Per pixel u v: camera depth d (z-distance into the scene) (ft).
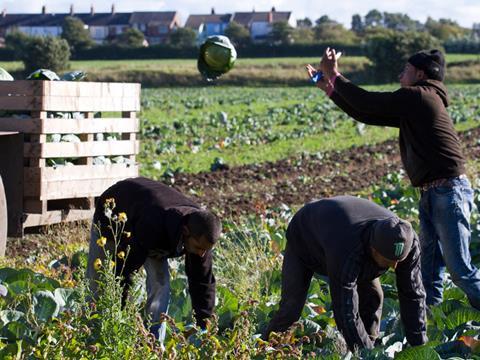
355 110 24.57
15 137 34.78
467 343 20.36
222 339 19.56
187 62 296.51
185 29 348.38
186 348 17.35
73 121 35.99
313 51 326.85
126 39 362.33
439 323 23.11
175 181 59.00
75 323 18.66
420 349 18.34
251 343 18.16
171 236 19.77
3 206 32.24
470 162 68.54
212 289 21.24
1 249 32.24
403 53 246.68
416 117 23.65
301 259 21.39
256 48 327.67
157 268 22.11
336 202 20.38
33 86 34.60
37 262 31.60
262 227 37.04
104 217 21.26
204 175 62.44
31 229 37.19
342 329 19.30
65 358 17.11
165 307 22.16
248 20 489.26
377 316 22.48
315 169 67.97
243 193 55.62
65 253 32.17
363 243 19.03
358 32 399.85
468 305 25.48
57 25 478.18
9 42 313.53
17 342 18.95
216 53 20.63
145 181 21.31
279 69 265.34
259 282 28.81
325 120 107.55
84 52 318.45
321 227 19.98
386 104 23.43
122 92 38.04
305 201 53.06
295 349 18.30
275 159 73.77
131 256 20.18
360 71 257.96
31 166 34.94
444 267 25.36
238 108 135.54
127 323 17.04
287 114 114.52
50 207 37.52
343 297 19.15
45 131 34.86
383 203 46.80
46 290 24.40
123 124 38.34
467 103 146.92
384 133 96.94
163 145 77.46
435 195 24.16
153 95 176.45
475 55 316.60
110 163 38.40
